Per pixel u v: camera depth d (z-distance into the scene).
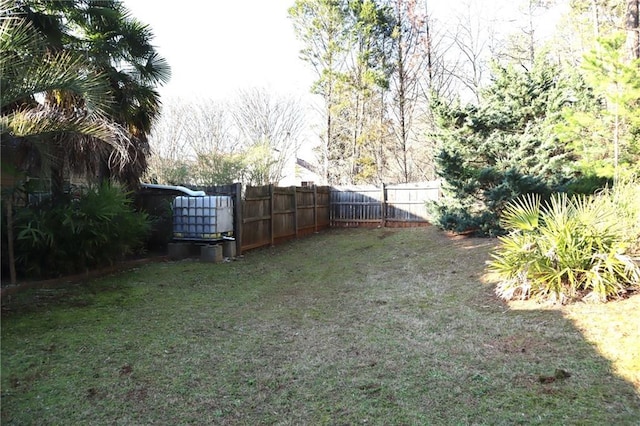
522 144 9.42
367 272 7.29
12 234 5.84
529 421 2.53
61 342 4.02
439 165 9.68
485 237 8.79
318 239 11.54
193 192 9.00
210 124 20.94
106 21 7.54
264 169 17.88
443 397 2.89
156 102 8.63
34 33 4.79
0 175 4.89
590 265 4.53
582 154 7.71
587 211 4.99
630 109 6.71
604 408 2.59
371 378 3.24
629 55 8.97
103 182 7.18
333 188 13.98
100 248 6.62
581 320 3.94
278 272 7.58
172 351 3.87
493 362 3.37
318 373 3.37
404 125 20.39
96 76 5.21
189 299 5.71
